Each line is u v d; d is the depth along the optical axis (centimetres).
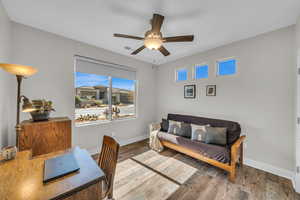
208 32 221
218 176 206
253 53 236
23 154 114
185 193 170
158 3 155
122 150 309
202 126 263
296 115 181
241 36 236
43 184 76
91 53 279
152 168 229
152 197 163
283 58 206
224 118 275
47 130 169
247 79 243
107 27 211
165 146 308
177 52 317
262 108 227
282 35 206
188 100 342
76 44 258
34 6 162
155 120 432
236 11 168
